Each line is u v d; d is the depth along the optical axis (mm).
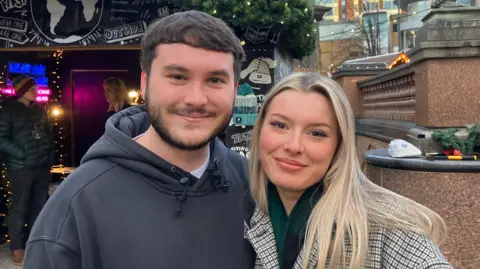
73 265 1375
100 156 1529
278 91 1585
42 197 5035
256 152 1669
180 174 1529
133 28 5871
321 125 1509
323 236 1433
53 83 8594
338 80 10422
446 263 1315
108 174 1490
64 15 5871
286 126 1547
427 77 4090
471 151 3678
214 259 1524
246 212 1676
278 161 1549
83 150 8984
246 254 1604
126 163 1494
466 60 3984
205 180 1588
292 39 6453
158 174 1486
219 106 1479
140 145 1498
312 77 1564
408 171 3414
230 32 1517
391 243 1398
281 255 1559
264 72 5953
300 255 1496
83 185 1451
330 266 1430
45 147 4930
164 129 1474
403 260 1361
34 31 5891
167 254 1441
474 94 3982
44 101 8156
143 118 1868
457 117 4004
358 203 1460
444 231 1543
